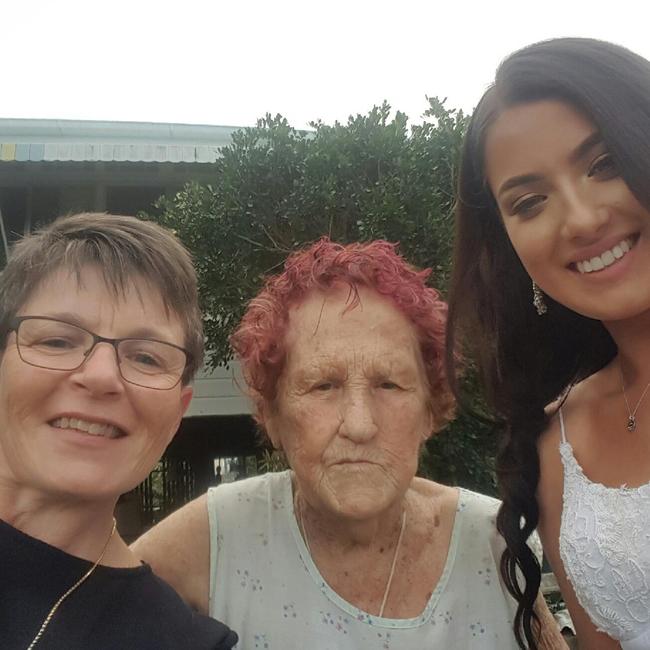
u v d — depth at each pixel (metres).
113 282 0.46
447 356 0.61
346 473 0.53
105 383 0.44
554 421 0.64
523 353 0.69
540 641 0.60
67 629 0.43
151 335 0.47
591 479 0.57
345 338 0.55
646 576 0.50
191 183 2.13
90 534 0.48
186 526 0.61
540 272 0.54
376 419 0.54
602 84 0.48
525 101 0.52
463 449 1.79
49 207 2.75
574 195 0.50
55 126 2.65
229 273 1.95
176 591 0.55
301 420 0.55
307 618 0.56
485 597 0.59
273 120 2.02
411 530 0.60
